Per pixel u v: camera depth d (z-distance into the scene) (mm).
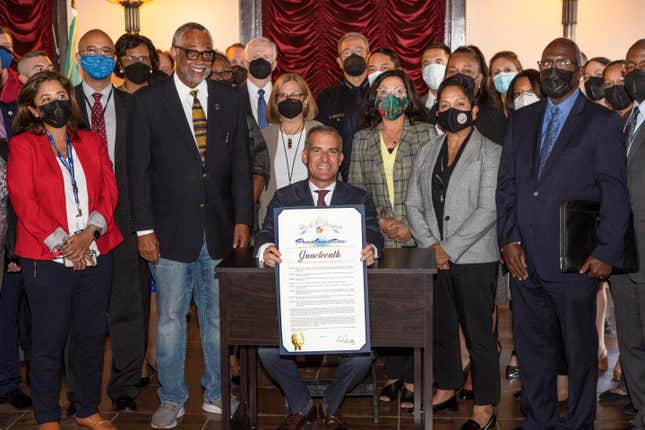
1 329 3543
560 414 3293
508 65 4301
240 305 2725
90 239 2922
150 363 3984
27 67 3539
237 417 3090
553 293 2816
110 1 6859
